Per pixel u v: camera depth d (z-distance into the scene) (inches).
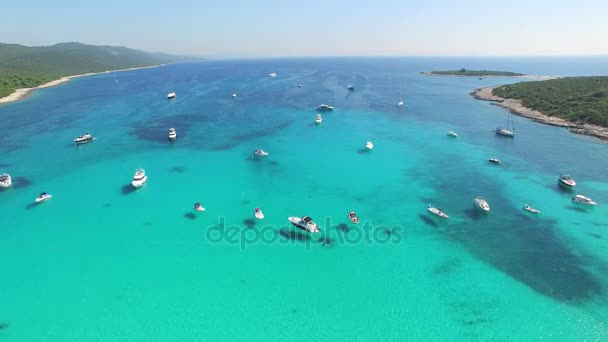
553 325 1254.3
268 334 1221.7
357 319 1282.0
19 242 1715.1
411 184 2370.8
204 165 2701.8
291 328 1245.1
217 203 2110.0
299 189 2298.2
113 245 1699.1
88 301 1357.0
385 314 1302.9
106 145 3154.5
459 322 1267.2
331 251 1659.7
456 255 1633.9
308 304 1348.4
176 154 2938.0
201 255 1626.5
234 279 1475.1
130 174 2519.7
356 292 1407.5
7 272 1508.4
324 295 1391.5
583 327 1246.9
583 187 2308.1
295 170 2608.3
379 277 1489.9
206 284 1446.9
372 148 3078.2
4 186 2247.8
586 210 2016.5
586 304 1346.0
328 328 1245.1
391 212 2009.1
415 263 1577.3
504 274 1508.4
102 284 1444.4
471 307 1334.9
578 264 1568.7
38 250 1657.2
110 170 2588.6
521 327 1246.9
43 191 2239.2
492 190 2277.3
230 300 1365.7
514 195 2207.2
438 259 1605.6
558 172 2559.1
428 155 2933.1
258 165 2704.2
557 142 3255.4
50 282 1453.0
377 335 1216.2
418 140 3358.8
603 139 3253.0
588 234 1788.9
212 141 3297.2
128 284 1444.4
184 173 2546.8
